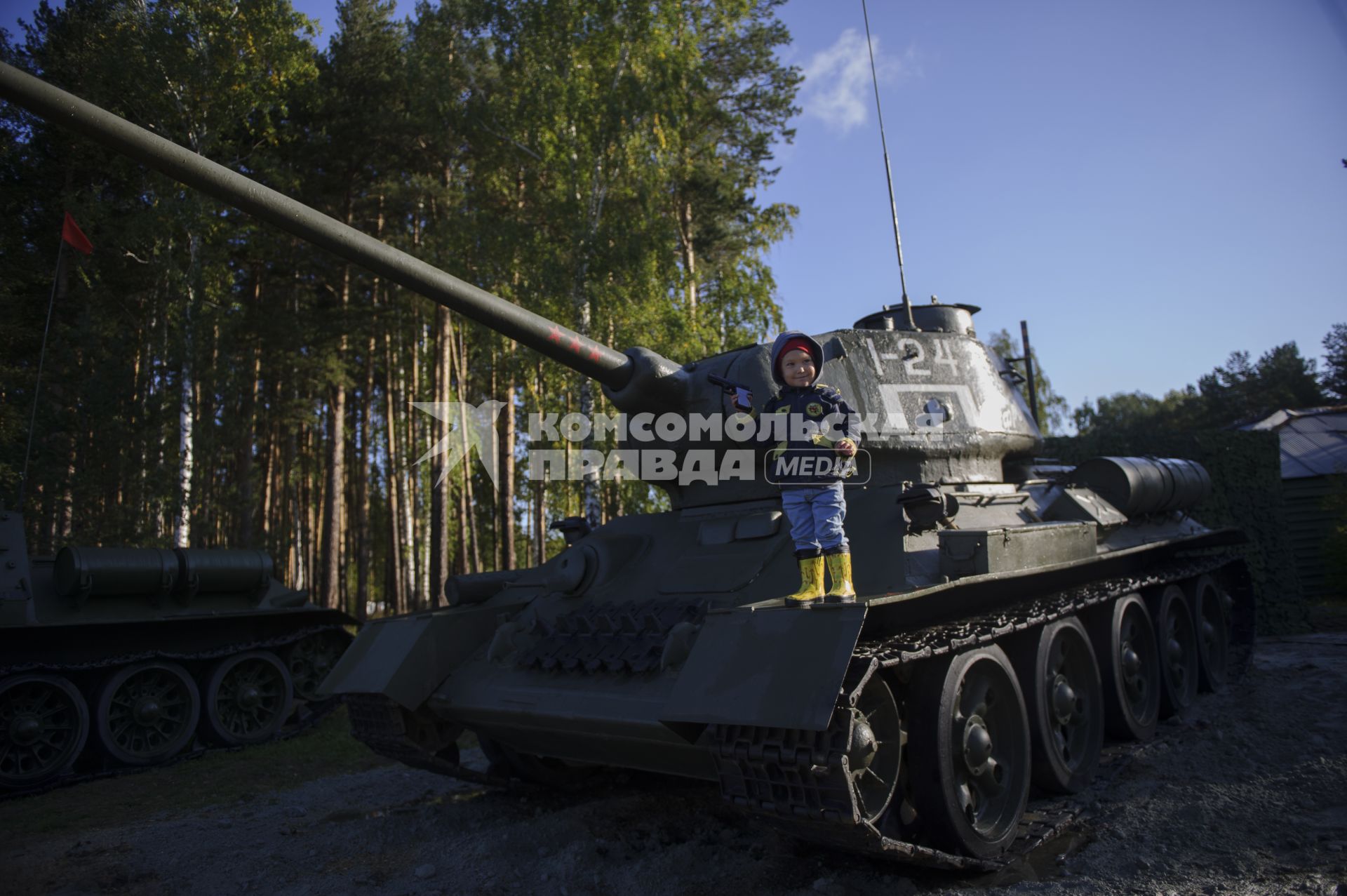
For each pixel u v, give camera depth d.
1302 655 11.74
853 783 4.30
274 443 32.56
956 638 5.19
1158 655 8.45
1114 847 5.42
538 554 27.72
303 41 21.08
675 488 7.79
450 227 20.27
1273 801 5.81
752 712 4.38
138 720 10.33
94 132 4.59
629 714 5.27
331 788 8.48
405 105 25.16
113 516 15.59
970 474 7.64
